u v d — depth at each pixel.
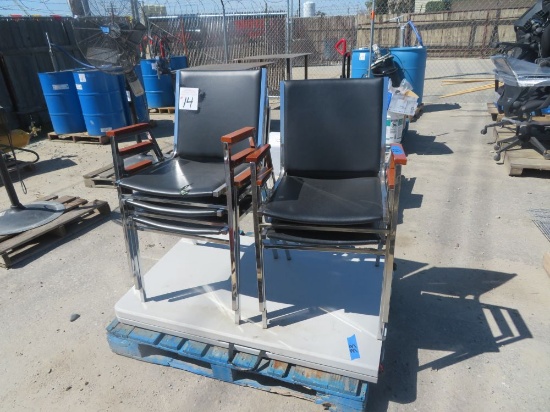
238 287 1.74
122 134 1.91
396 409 1.62
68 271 2.68
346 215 1.57
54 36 7.11
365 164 2.01
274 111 7.48
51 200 3.48
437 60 13.77
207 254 2.40
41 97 6.90
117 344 1.91
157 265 2.29
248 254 2.39
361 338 1.69
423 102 7.84
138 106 6.05
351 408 1.56
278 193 1.83
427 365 1.82
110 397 1.73
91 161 5.04
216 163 2.17
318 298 1.97
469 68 11.67
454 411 1.60
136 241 1.93
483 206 3.37
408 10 13.48
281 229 1.67
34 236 2.89
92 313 2.25
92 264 2.75
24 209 3.26
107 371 1.87
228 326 1.78
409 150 4.98
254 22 9.12
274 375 1.65
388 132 4.57
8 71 6.33
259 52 9.34
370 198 1.73
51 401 1.72
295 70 12.15
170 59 7.71
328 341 1.68
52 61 6.38
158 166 2.08
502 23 13.16
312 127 2.04
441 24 13.84
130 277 2.58
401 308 2.18
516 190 3.66
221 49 9.39
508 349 1.88
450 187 3.79
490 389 1.69
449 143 5.19
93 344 2.03
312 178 2.07
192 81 2.19
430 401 1.65
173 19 9.12
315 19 12.94
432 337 1.98
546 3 4.27
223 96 2.15
